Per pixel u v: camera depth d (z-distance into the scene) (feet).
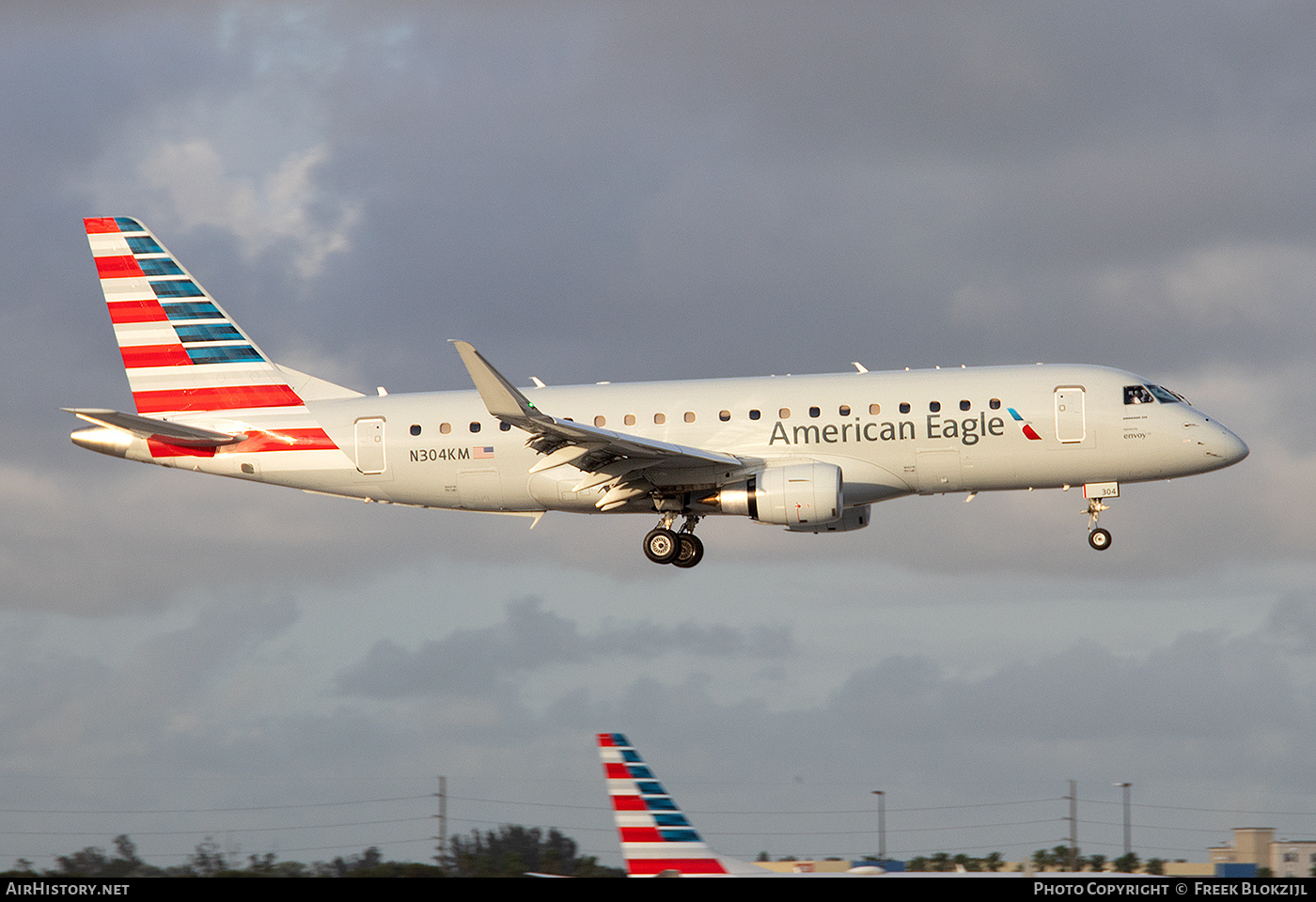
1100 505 405.18
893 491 401.08
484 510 433.89
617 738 225.35
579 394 418.92
